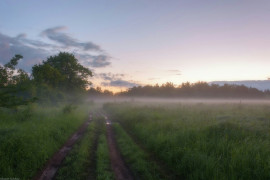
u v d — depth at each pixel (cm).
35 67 2598
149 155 825
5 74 1124
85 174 602
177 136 910
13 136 694
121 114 2362
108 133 1337
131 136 1223
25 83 1079
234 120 1233
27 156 626
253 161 580
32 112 1363
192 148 746
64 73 3694
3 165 556
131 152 835
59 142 934
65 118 1502
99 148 866
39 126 993
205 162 604
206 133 918
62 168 625
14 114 1278
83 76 4031
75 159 712
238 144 734
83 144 911
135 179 590
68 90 3794
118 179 585
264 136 829
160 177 610
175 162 698
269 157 586
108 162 720
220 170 568
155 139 938
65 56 3697
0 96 841
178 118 1537
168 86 9881
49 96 2566
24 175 552
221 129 953
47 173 603
